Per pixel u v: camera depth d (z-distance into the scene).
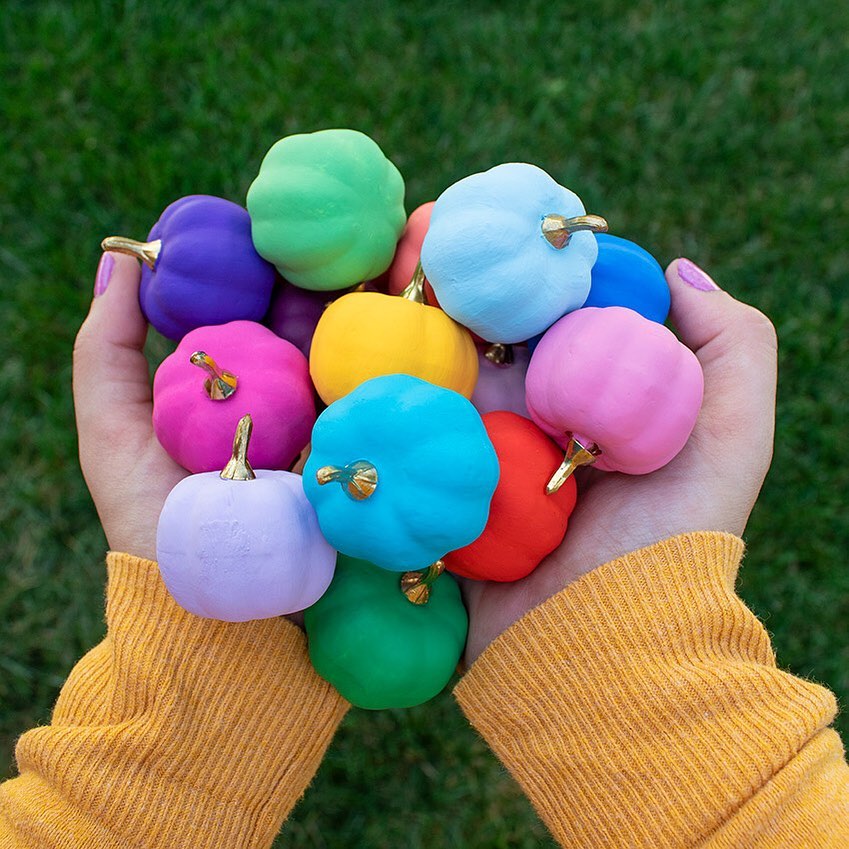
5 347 0.62
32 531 0.59
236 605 0.32
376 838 0.55
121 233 0.63
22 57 0.67
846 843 0.30
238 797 0.34
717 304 0.39
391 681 0.36
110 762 0.33
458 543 0.33
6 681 0.57
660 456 0.34
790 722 0.31
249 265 0.39
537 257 0.35
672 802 0.31
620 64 0.67
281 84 0.66
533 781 0.34
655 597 0.34
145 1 0.67
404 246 0.41
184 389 0.36
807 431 0.60
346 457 0.33
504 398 0.40
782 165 0.66
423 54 0.67
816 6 0.68
